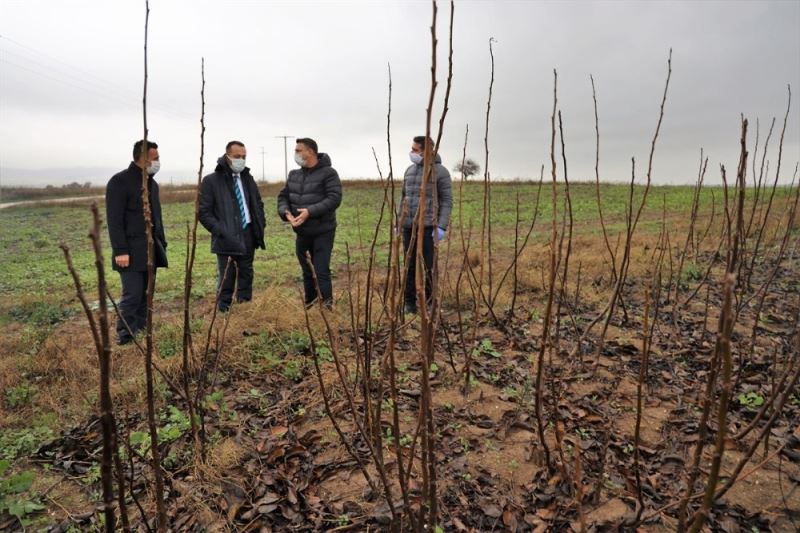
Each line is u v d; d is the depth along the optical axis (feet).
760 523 7.30
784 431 9.37
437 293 5.45
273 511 7.82
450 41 4.60
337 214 66.33
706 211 52.70
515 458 9.01
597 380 11.83
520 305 17.65
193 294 21.98
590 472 8.46
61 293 24.27
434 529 5.74
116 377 12.12
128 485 8.24
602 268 22.40
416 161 15.49
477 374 12.16
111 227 13.70
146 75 4.55
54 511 7.88
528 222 52.01
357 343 7.77
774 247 25.13
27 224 65.31
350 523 7.54
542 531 7.31
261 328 14.40
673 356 13.10
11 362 12.98
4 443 9.61
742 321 15.48
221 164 16.21
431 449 5.55
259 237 17.58
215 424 9.95
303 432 9.87
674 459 8.80
